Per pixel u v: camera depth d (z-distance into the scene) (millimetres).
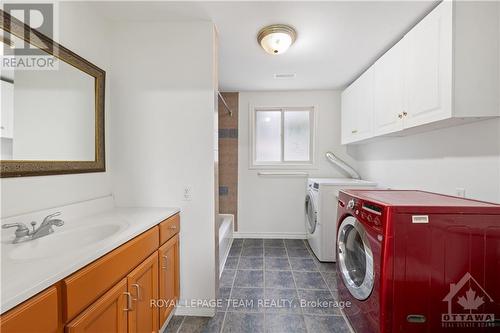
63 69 1354
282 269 2510
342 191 1716
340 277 1702
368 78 2318
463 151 1540
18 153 1111
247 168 3498
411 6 1521
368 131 2328
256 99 3449
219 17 1679
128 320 1125
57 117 1318
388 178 2480
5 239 1059
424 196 1452
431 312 1105
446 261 1102
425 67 1491
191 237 1792
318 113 3395
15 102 1100
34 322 678
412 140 2068
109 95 1779
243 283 2227
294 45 2027
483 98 1276
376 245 1185
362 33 1837
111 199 1762
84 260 861
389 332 1116
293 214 3484
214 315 1775
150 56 1774
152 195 1800
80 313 847
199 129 1773
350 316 1542
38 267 789
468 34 1273
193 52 1756
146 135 1792
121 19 1735
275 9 1564
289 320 1720
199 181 1784
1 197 1053
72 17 1434
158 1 1509
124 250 1103
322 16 1633
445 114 1331
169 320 1686
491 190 1361
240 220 3521
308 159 3572
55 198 1316
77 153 1461
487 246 1094
